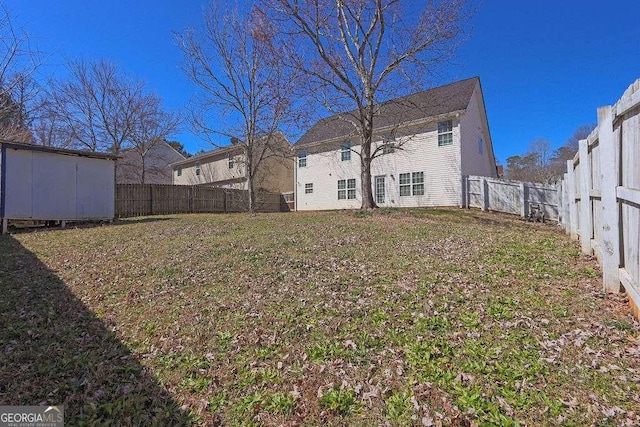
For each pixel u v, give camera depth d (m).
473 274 5.20
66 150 11.86
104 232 9.73
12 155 10.77
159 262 6.44
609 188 4.04
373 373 2.92
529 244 7.02
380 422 2.36
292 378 2.94
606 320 3.46
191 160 33.59
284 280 5.32
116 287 5.27
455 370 2.85
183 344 3.59
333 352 3.29
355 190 21.31
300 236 8.55
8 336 3.76
